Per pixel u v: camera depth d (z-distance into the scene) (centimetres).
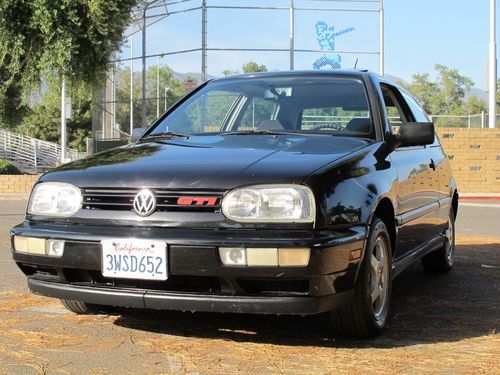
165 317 432
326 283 329
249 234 326
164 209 342
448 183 598
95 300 355
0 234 913
